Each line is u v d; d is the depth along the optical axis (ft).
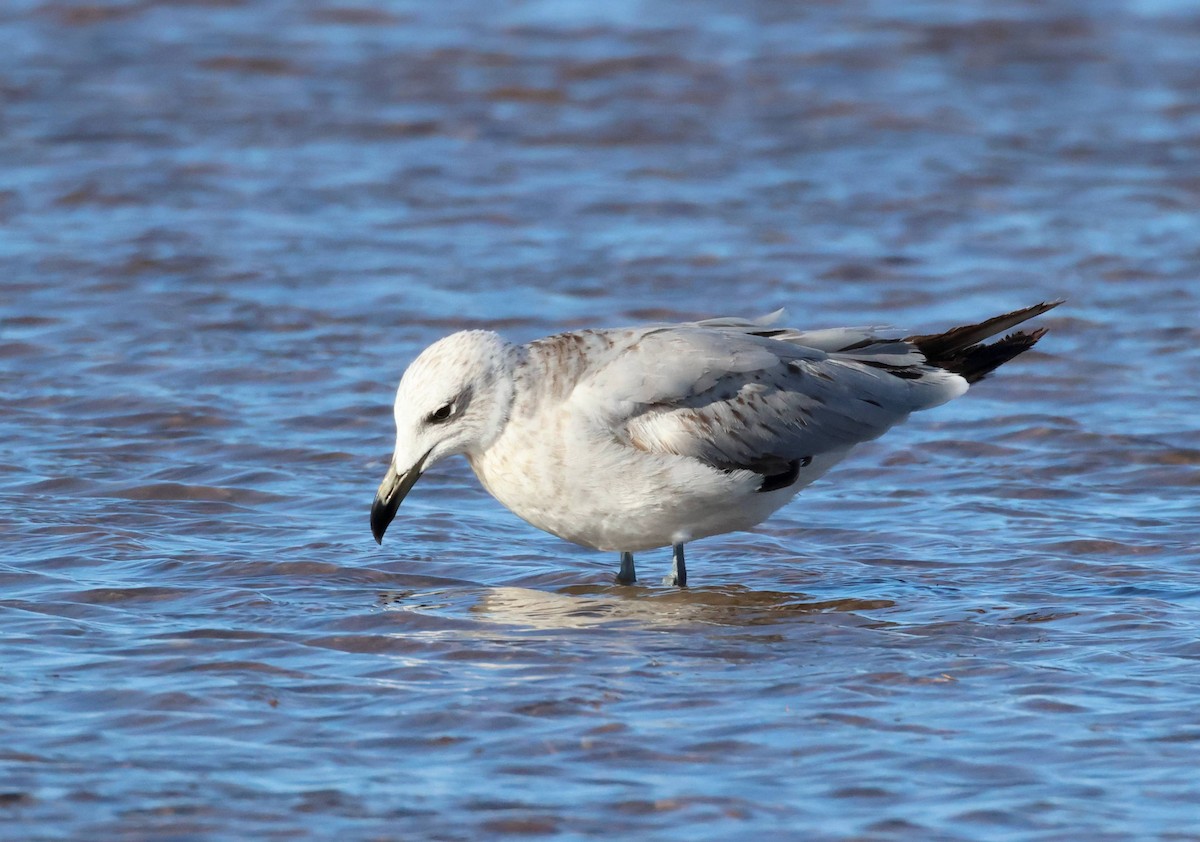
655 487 39.58
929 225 76.13
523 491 40.37
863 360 42.42
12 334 60.80
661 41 104.01
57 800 27.40
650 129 89.61
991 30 107.65
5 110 89.92
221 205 77.15
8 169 80.94
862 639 36.47
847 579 41.50
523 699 32.22
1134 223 76.38
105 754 29.32
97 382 56.34
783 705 32.01
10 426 52.16
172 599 38.58
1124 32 108.17
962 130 90.38
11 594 38.47
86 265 68.49
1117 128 91.20
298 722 30.99
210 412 53.78
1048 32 107.65
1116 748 29.86
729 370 40.24
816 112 92.89
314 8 110.22
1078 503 47.14
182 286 66.69
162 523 44.47
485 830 26.63
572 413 39.42
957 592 40.24
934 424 53.98
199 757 29.27
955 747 29.96
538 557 43.29
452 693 32.53
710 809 27.43
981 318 64.23
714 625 37.63
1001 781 28.50
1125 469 49.75
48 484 47.21
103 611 37.50
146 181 79.82
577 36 104.88
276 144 86.38
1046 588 40.37
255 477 48.47
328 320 63.52
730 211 77.82
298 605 38.45
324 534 44.04
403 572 41.47
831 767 29.07
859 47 103.71
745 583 41.32
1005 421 53.93
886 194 80.18
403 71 98.17
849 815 27.22
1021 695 32.58
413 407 40.16
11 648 34.71
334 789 28.04
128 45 102.22
